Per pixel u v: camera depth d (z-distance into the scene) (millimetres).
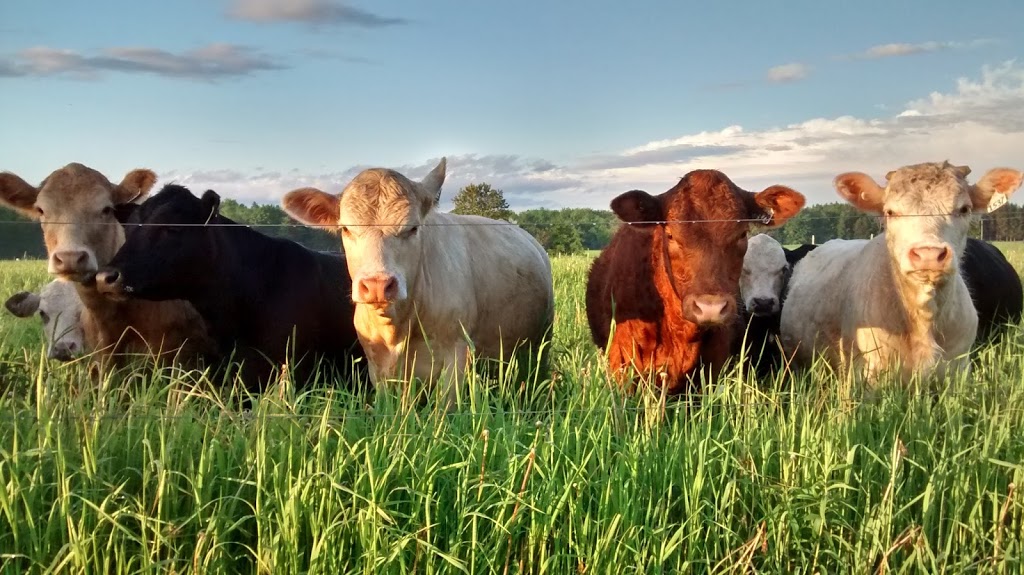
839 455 4375
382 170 5547
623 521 3859
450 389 5852
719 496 4152
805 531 4113
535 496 3867
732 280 5426
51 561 3629
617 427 4535
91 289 6680
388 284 5066
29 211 7066
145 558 3531
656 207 5629
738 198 5492
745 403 4785
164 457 3848
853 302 6152
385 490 3920
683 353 5793
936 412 4977
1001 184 5691
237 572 3764
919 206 5422
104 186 7043
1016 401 4977
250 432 4223
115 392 5160
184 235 6168
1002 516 3992
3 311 9656
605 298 6293
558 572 3826
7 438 4141
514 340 6996
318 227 5789
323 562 3615
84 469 3791
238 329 6535
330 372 6742
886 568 3828
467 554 3740
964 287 5965
